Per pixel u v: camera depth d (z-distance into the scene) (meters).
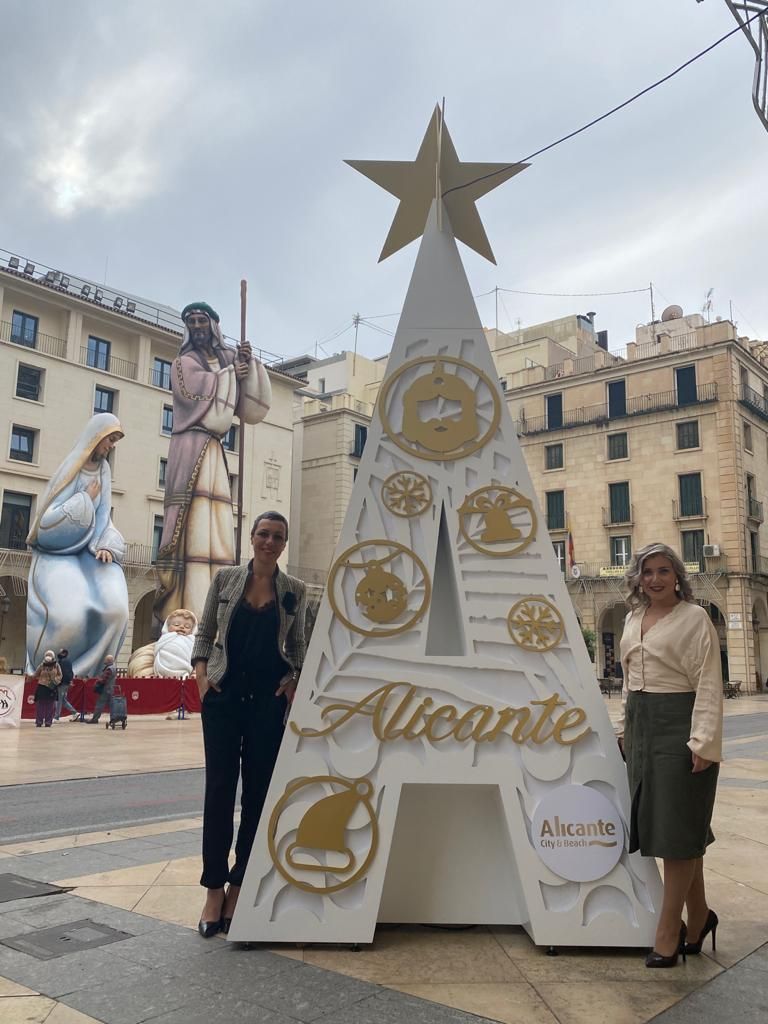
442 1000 2.69
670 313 45.75
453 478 3.76
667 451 36.72
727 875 4.43
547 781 3.38
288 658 3.65
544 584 3.61
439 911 3.47
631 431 37.94
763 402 38.12
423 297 4.00
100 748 12.84
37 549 23.00
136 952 3.14
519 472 3.77
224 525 27.50
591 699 3.48
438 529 3.70
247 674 3.64
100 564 23.20
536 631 3.54
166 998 2.69
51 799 7.95
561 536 39.44
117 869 4.54
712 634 3.06
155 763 10.91
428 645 3.66
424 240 4.13
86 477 23.48
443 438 3.80
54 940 3.28
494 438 3.82
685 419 36.41
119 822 6.59
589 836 3.30
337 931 3.20
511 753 3.41
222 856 3.42
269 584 3.66
